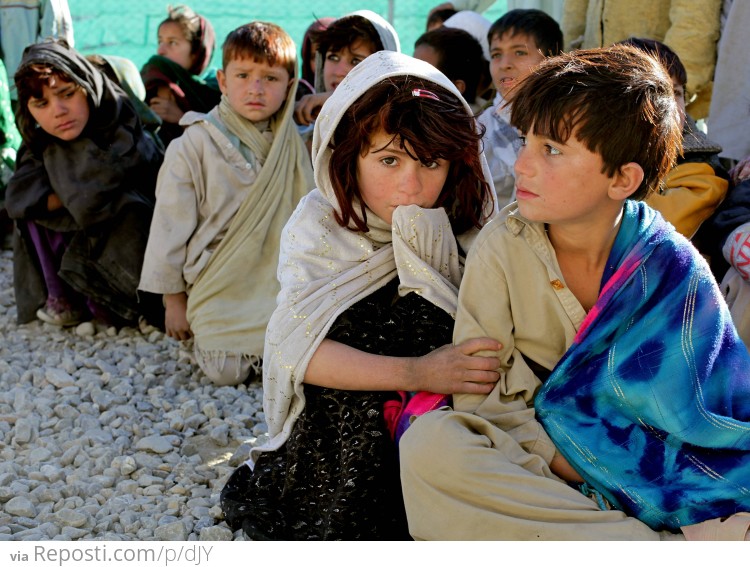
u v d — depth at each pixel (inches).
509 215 94.7
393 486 97.7
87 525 107.3
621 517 84.6
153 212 163.9
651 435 88.4
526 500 84.7
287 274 102.1
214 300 153.2
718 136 175.6
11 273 203.9
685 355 87.4
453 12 252.1
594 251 92.0
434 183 99.0
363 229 101.2
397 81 96.9
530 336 94.0
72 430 132.5
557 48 175.6
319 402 98.5
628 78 85.6
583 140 85.2
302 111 180.7
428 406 95.2
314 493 99.6
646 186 89.7
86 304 174.4
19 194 167.0
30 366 157.2
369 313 99.3
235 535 103.6
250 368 152.1
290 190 160.6
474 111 186.2
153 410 140.4
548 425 91.1
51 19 235.8
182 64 246.2
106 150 165.8
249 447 124.6
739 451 85.9
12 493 113.4
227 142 158.4
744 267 122.6
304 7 290.7
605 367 89.2
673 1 183.2
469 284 95.0
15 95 230.1
